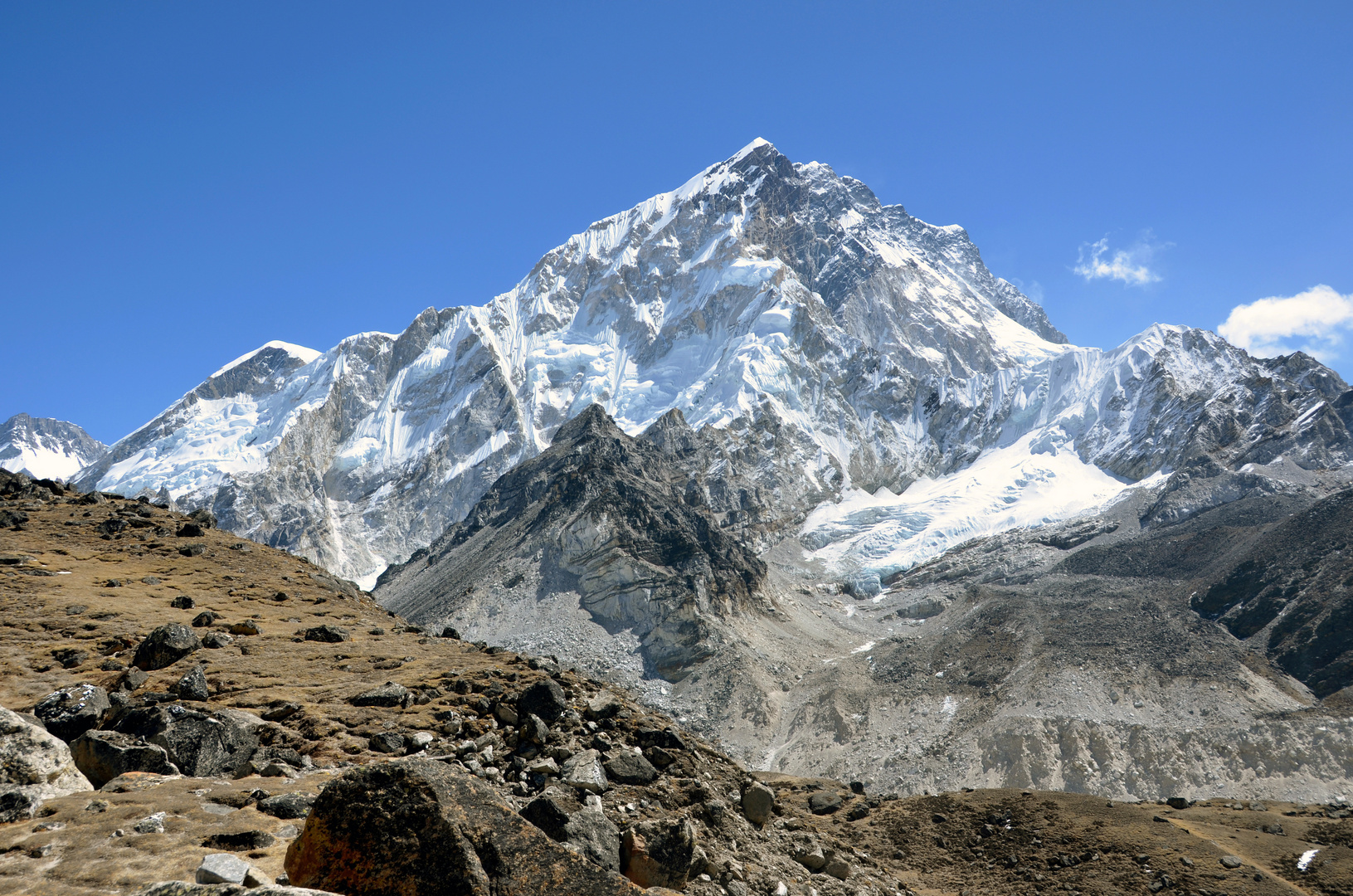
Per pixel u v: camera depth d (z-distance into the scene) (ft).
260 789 50.62
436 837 31.91
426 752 66.74
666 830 55.57
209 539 156.56
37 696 72.79
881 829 127.44
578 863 33.47
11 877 35.60
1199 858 122.21
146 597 112.06
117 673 80.23
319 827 33.14
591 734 75.72
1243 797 398.62
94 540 141.38
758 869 67.15
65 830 40.88
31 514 151.23
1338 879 121.70
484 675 87.51
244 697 75.92
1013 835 126.41
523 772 66.13
